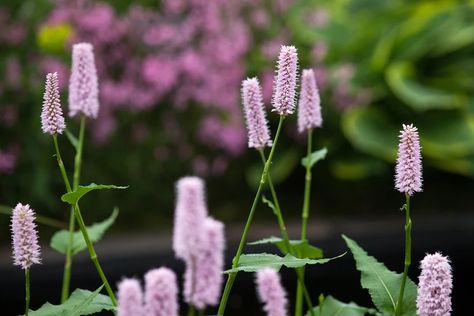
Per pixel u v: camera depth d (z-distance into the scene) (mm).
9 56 7023
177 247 2230
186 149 7695
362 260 2199
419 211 7734
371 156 7711
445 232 6965
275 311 2072
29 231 1897
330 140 7832
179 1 7508
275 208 2375
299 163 8039
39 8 7125
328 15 8203
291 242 2367
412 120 7730
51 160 6898
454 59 8086
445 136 7539
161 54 7496
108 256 6285
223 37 7605
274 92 2018
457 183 8234
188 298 2240
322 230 7121
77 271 6129
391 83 7387
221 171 7773
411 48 7895
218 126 7598
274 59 7629
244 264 1961
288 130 7824
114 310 2053
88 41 7262
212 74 7523
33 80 6758
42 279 6027
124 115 7453
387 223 7270
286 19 8086
